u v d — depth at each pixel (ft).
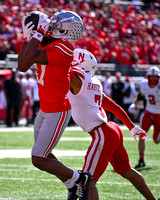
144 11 296.30
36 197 58.39
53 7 241.35
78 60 51.13
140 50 235.61
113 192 62.08
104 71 205.98
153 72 86.58
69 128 167.12
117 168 50.19
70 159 90.17
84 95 48.49
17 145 113.29
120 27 253.03
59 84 44.96
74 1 253.03
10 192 61.36
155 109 88.28
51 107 45.19
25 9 218.79
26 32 44.11
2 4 219.61
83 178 45.75
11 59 180.96
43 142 44.98
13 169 79.92
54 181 69.92
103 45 227.40
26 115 172.14
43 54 43.75
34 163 45.27
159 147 116.98
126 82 184.75
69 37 45.65
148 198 50.88
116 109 51.21
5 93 165.99
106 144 47.83
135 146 116.06
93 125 48.55
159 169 82.12
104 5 275.18
